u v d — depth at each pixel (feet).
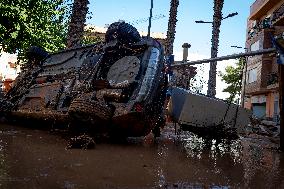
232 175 13.82
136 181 10.88
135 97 19.76
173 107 31.07
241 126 32.45
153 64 21.16
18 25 41.78
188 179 12.09
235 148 27.66
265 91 99.19
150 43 22.33
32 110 25.17
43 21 45.93
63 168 11.66
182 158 17.35
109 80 22.67
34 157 13.15
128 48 23.43
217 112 31.17
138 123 19.70
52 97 23.98
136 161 14.76
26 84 30.63
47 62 31.27
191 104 29.94
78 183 9.80
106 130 20.38
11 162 11.69
